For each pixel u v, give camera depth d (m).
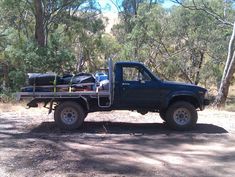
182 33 37.50
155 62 37.34
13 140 10.95
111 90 12.45
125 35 48.97
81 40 40.72
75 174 8.02
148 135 11.88
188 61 37.78
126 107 12.65
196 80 37.78
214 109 19.66
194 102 12.87
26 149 9.96
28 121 13.91
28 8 34.16
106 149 10.07
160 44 37.66
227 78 24.39
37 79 12.47
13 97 24.22
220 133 12.18
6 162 8.80
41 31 29.48
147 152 9.83
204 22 36.38
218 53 36.88
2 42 31.69
